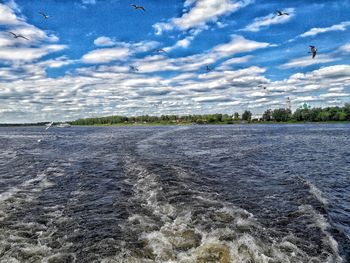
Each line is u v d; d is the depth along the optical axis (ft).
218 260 34.12
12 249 37.50
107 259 34.71
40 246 38.58
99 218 48.01
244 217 48.78
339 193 66.23
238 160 113.09
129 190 64.64
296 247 38.96
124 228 43.50
